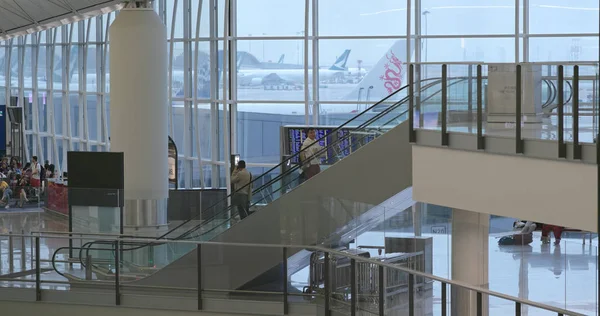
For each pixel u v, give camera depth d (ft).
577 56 95.86
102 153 66.33
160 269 57.21
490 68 47.70
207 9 114.01
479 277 56.34
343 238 61.11
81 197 64.08
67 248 58.23
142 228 63.52
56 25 106.42
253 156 109.50
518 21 96.78
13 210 67.67
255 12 107.65
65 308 58.08
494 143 47.47
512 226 91.56
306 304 54.19
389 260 56.03
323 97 104.94
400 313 44.27
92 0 89.25
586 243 73.41
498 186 47.47
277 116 107.55
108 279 57.77
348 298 49.65
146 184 82.84
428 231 64.23
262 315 55.11
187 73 118.42
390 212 61.16
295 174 60.95
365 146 60.18
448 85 50.42
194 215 64.18
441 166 51.72
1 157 156.56
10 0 100.01
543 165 44.47
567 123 42.98
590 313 60.03
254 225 61.21
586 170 42.01
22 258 58.75
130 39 82.12
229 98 109.91
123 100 82.48
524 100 45.29
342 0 103.19
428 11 99.86
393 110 60.18
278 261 55.72
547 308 35.55
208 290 56.39
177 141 120.78
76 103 156.15
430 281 41.83
